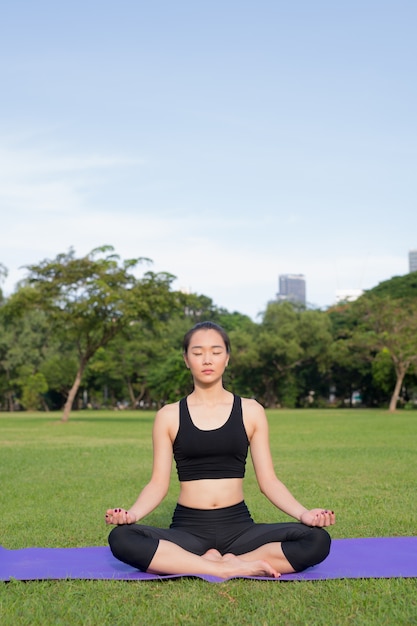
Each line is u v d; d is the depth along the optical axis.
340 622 4.02
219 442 5.20
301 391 72.19
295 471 12.77
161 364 67.06
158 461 5.30
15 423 36.00
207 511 5.18
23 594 4.55
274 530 5.07
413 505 8.75
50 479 11.90
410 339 49.94
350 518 7.79
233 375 70.44
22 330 64.50
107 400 78.50
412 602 4.36
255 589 4.62
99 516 8.08
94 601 4.40
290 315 69.06
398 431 26.11
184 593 4.56
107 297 32.66
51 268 33.47
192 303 35.69
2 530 7.24
